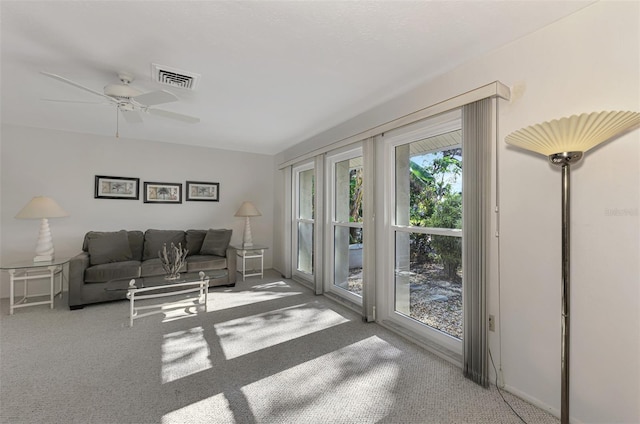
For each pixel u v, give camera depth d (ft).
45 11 5.00
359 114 10.46
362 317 9.96
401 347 7.93
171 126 12.25
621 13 4.52
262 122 11.52
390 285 9.53
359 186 11.47
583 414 4.91
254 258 17.62
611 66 4.61
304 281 14.85
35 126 12.41
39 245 11.03
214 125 11.97
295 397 5.79
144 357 7.29
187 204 15.84
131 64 6.82
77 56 6.48
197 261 13.25
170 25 5.40
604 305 4.71
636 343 4.42
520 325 5.78
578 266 4.99
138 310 10.64
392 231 9.52
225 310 10.74
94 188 13.67
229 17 5.17
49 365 6.88
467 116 6.54
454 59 6.64
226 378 6.42
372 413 5.35
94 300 10.84
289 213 16.22
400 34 5.70
